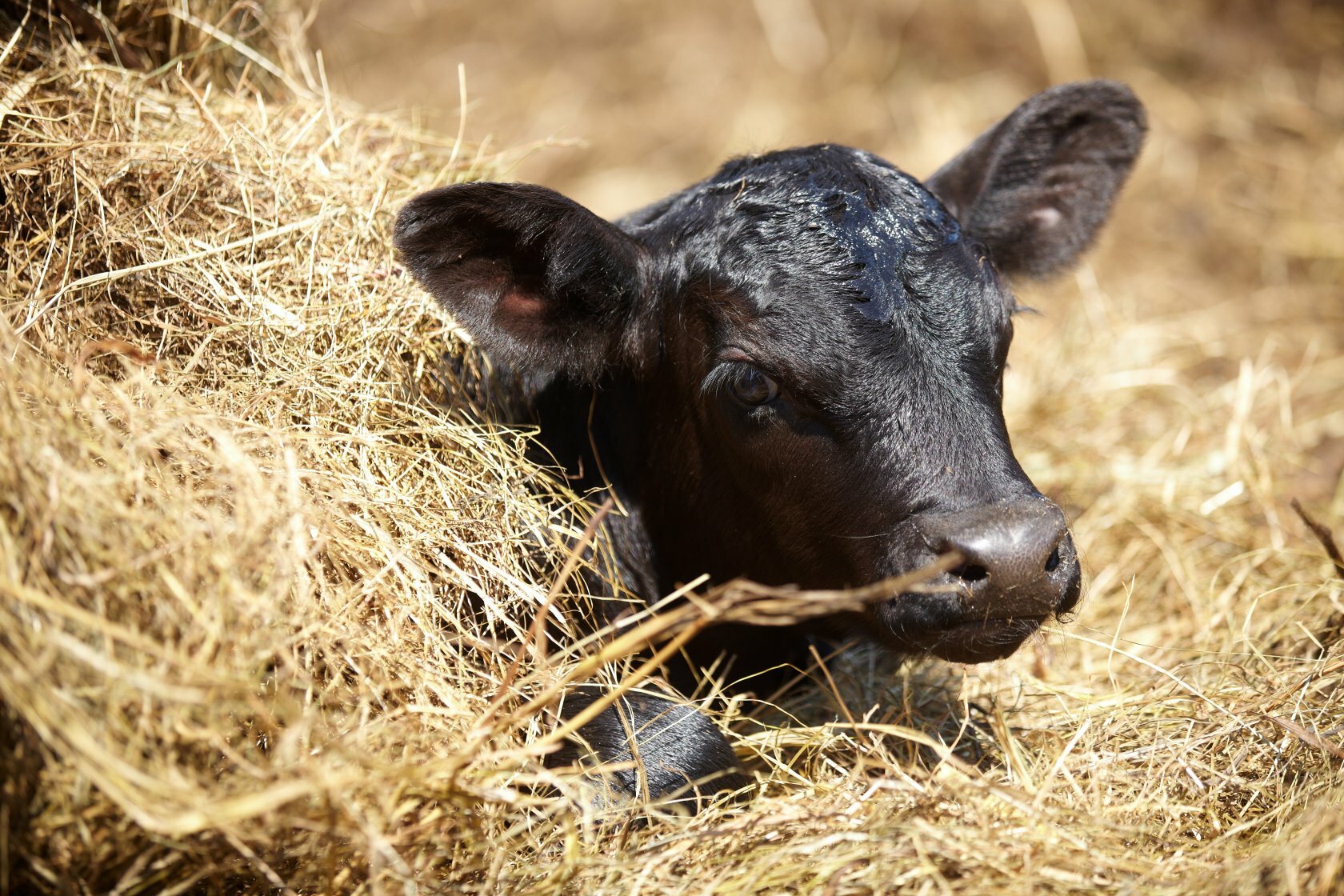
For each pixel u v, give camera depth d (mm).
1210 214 11312
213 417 4453
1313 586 6238
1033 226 6441
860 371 4836
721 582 5727
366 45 13617
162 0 6531
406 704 4348
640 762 4711
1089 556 7102
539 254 5363
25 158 5367
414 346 5695
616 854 4379
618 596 5691
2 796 3557
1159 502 7398
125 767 3473
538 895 4160
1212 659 5824
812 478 4988
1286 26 13211
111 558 3744
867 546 4828
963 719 5488
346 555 4473
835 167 5449
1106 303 9648
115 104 5844
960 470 4699
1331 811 4129
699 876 4258
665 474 5680
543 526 5387
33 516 3717
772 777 4941
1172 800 4809
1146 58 13188
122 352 4867
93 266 5387
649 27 14336
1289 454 7965
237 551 3936
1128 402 8555
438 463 5188
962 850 4152
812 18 14211
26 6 5969
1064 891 4070
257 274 5547
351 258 5812
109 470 3982
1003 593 4434
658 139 12938
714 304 5188
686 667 5918
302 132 6055
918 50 13711
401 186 6434
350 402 5242
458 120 12633
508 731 4555
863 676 6047
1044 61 13328
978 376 4902
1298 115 12188
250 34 6914
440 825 4137
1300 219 11047
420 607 4629
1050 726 5410
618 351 5648
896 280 4949
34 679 3473
